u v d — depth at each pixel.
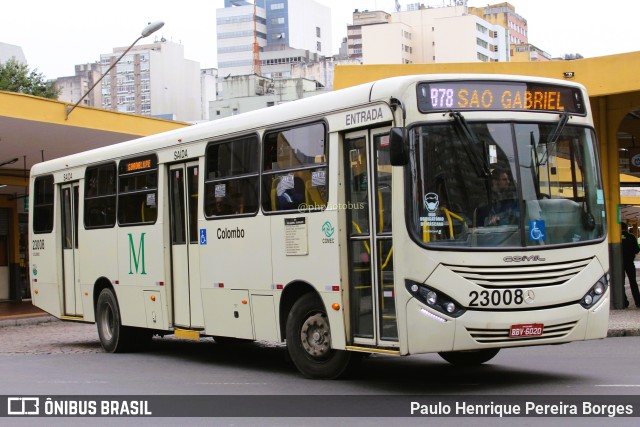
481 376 11.02
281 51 175.62
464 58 138.75
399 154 9.06
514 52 160.75
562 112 10.09
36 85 53.31
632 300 24.05
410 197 9.29
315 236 10.71
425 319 9.16
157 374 12.53
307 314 11.05
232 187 12.43
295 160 11.16
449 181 9.38
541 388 9.78
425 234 9.26
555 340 9.49
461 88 9.62
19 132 24.20
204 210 13.01
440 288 9.16
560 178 9.86
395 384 10.46
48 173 18.14
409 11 151.62
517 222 9.44
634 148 26.77
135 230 14.95
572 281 9.56
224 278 12.55
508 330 9.21
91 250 16.48
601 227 10.02
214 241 12.77
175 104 149.00
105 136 25.75
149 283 14.52
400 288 9.36
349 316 10.31
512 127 9.70
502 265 9.26
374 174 9.91
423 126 9.41
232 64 182.50
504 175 9.54
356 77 19.95
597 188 10.14
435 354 13.98
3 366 14.21
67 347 17.67
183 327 13.76
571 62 18.89
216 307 12.79
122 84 150.12
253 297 11.91
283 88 98.06
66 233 17.55
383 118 9.67
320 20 198.38
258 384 10.97
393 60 142.00
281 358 14.34
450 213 9.32
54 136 25.30
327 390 10.12
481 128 9.59
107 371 13.10
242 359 14.33
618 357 12.76
